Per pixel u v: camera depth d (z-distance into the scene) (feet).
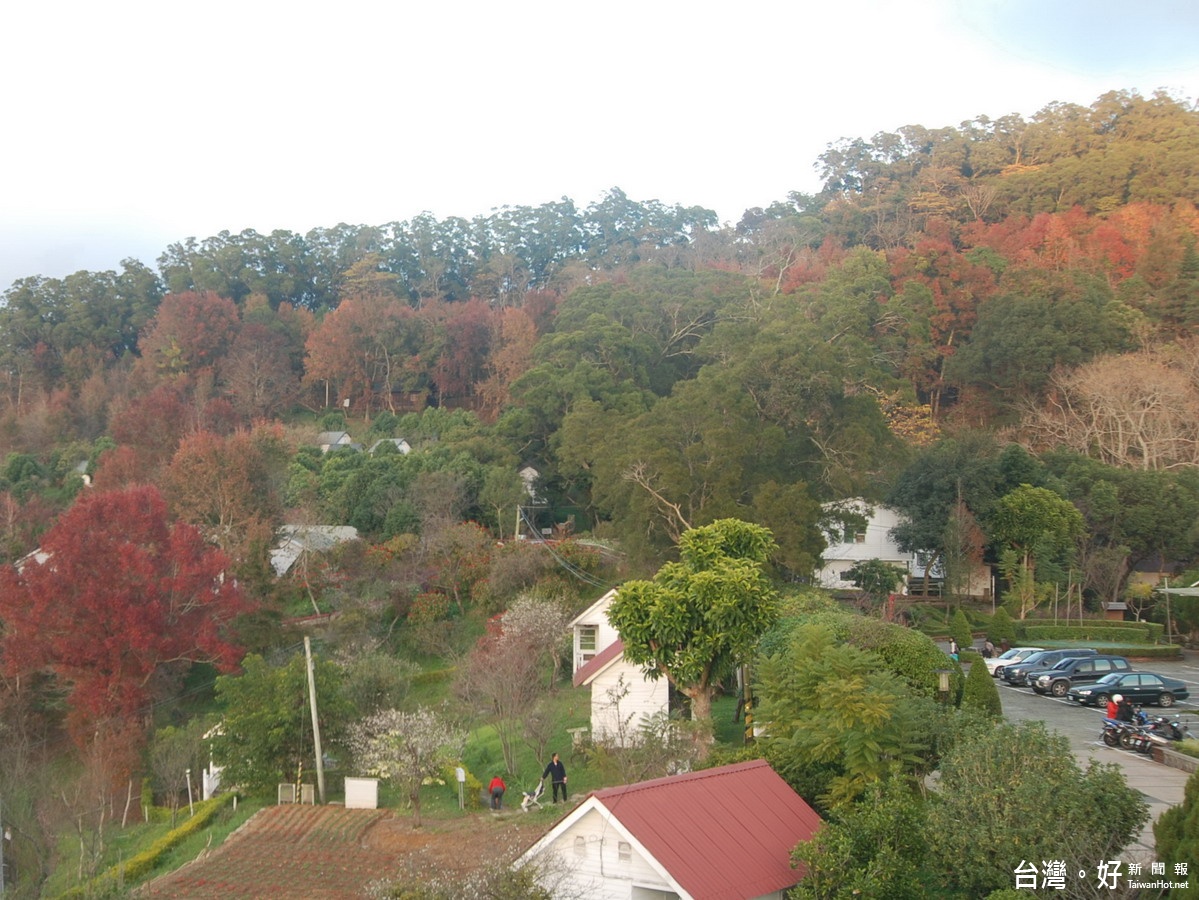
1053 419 211.41
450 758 96.07
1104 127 388.57
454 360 295.07
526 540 173.88
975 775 52.01
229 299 323.37
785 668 70.74
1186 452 199.62
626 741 87.71
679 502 146.00
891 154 428.97
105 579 131.64
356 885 71.82
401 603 158.71
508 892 46.88
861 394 164.76
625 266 384.06
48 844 86.94
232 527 168.96
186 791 112.37
